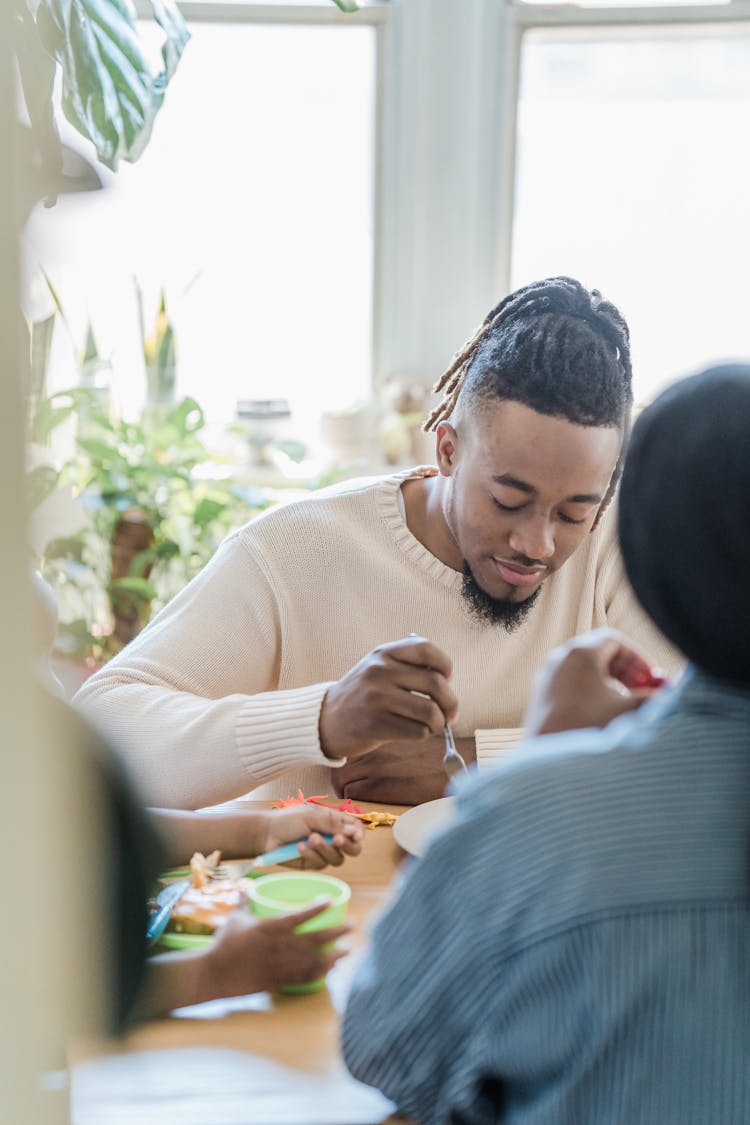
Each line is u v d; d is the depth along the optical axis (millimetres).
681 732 637
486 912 630
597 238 2844
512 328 1280
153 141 2793
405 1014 657
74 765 508
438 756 1331
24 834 331
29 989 343
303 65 2779
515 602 1399
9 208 296
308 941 864
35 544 335
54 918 351
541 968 605
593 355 1247
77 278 2779
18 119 296
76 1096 746
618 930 593
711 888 599
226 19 2723
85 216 2693
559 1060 616
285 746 1198
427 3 2707
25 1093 350
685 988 593
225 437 2932
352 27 2750
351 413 2896
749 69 2689
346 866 1108
